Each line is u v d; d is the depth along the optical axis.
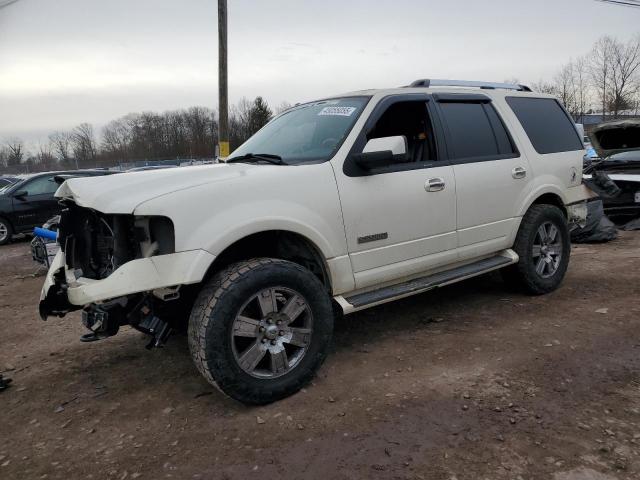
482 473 2.50
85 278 3.36
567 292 5.27
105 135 73.69
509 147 4.84
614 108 46.09
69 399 3.59
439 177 4.16
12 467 2.81
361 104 3.98
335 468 2.60
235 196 3.18
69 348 4.58
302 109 4.52
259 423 3.06
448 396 3.23
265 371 3.25
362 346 4.13
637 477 2.42
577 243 8.06
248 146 4.52
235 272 3.11
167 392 3.58
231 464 2.70
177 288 3.04
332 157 3.66
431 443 2.76
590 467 2.50
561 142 5.41
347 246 3.64
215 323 2.98
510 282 5.19
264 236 3.60
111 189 3.20
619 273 5.94
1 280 7.96
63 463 2.82
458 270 4.46
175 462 2.75
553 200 5.37
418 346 4.06
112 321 3.04
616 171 9.34
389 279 3.95
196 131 72.19
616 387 3.25
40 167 49.19
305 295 3.32
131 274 2.88
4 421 3.33
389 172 3.90
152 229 3.04
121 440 3.01
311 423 3.02
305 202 3.43
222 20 14.61
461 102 4.59
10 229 12.73
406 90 4.22
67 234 3.60
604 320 4.40
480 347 3.96
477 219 4.47
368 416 3.06
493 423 2.91
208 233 3.03
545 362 3.64
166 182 3.22
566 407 3.04
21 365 4.27
